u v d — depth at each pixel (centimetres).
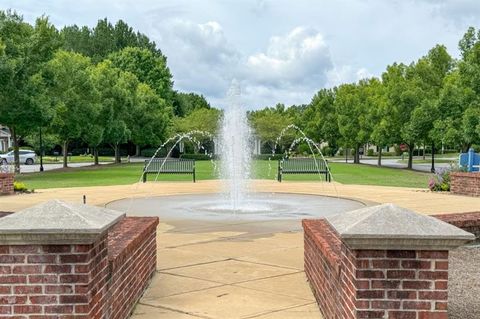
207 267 705
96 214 413
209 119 6334
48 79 3027
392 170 3638
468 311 537
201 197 1588
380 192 1759
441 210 1273
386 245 372
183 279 645
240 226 1032
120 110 4644
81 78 3762
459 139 3047
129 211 1251
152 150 7144
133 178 2684
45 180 2556
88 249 379
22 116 2909
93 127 4097
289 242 873
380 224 377
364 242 370
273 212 1236
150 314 515
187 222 1080
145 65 7512
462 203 1423
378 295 375
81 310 376
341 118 4912
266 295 579
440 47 4131
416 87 3875
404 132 3703
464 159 1917
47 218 377
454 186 1705
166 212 1234
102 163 5153
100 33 8769
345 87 5456
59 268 376
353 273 383
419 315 374
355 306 377
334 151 7688
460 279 673
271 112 7294
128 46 7988
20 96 2803
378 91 4538
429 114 3444
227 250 810
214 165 3866
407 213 392
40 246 376
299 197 1591
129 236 545
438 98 3459
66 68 3669
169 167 2398
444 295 374
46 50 2992
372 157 7369
